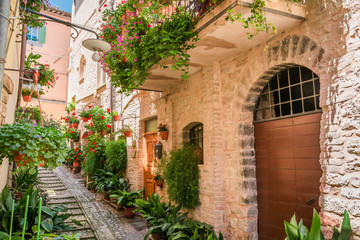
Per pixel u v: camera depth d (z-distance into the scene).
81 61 13.82
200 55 4.59
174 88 6.37
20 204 4.08
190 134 6.07
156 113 7.18
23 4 4.48
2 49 2.28
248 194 4.24
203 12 3.85
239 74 4.48
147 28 4.73
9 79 3.39
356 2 2.81
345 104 2.84
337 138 2.91
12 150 2.37
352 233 2.67
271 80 4.26
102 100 10.99
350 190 2.74
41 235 2.91
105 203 7.82
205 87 5.06
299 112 3.77
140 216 6.79
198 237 4.32
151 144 7.77
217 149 4.73
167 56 4.04
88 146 9.51
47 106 15.19
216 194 4.63
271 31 3.67
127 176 8.56
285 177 3.88
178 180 5.41
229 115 4.64
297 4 3.32
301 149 3.67
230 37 3.88
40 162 2.52
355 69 2.77
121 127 9.31
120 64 5.36
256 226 4.23
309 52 3.29
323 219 3.00
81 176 11.41
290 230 2.88
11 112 4.50
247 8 3.16
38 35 15.30
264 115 4.35
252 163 4.37
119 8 6.04
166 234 4.78
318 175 3.42
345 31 2.90
